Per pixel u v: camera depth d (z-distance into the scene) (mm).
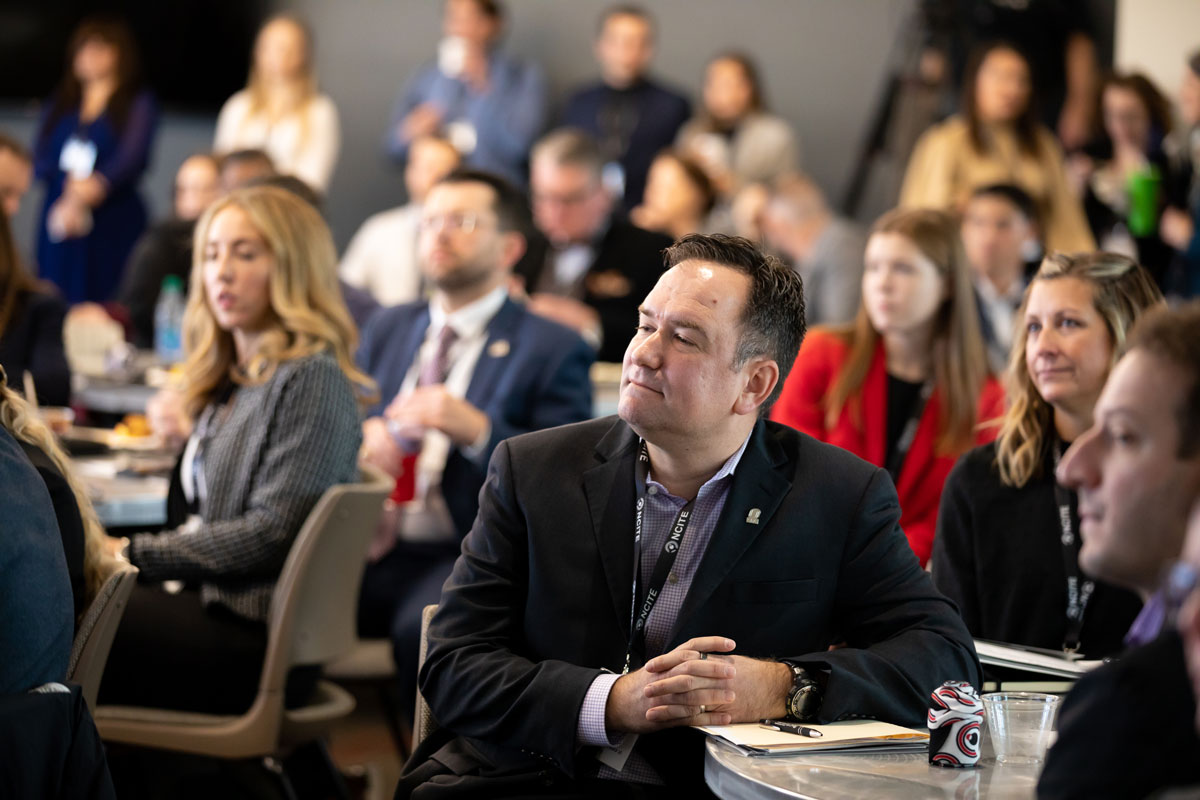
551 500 2988
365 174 13516
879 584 2984
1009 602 3502
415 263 10078
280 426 4082
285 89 11562
